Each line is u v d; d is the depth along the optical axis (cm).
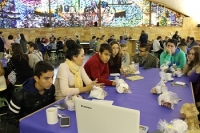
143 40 920
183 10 1137
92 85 199
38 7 1050
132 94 191
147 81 240
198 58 263
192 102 170
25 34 1027
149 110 153
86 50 1066
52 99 177
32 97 160
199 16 1154
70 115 145
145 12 1170
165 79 241
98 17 1162
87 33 1161
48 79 153
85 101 106
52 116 132
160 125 122
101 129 104
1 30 964
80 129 112
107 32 1177
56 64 764
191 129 130
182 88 212
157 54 729
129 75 274
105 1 1151
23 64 319
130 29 1182
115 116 98
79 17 1140
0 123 262
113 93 194
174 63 327
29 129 133
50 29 1084
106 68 261
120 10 1167
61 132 123
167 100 158
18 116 159
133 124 94
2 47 614
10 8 980
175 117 141
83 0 1127
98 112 103
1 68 286
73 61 204
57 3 1089
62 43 927
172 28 1191
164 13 1170
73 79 203
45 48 862
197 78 228
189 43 779
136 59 359
